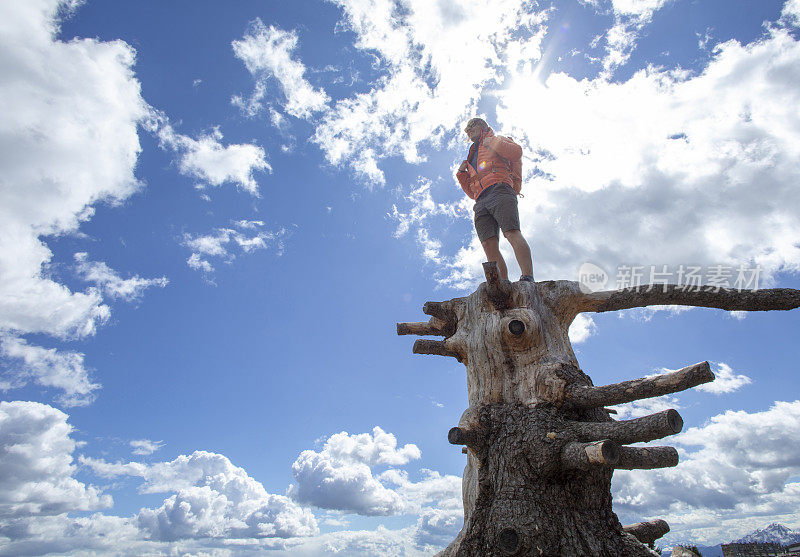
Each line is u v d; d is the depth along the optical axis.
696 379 2.48
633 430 2.48
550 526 2.57
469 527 2.81
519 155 4.80
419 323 4.50
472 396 3.46
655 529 4.04
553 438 2.75
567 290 3.70
